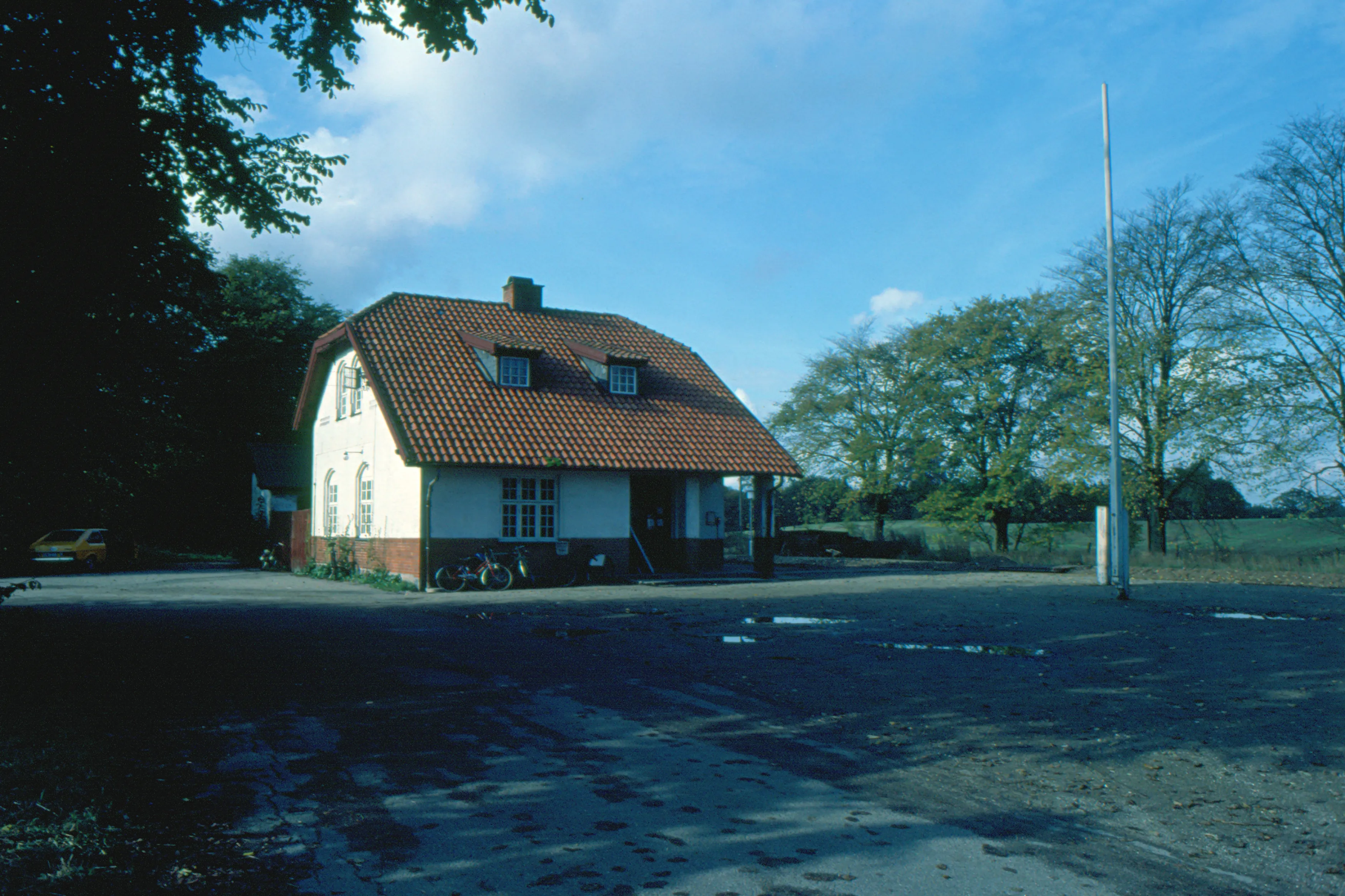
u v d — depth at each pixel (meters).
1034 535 42.06
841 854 4.66
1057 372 39.88
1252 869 4.60
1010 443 40.91
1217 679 9.73
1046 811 5.48
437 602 18.41
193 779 5.71
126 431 10.59
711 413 27.72
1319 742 7.11
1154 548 33.56
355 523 26.53
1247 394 30.27
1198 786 6.02
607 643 12.32
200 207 11.61
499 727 7.36
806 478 47.59
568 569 23.50
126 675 9.14
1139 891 4.28
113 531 33.06
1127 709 8.27
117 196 8.67
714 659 11.01
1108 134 19.59
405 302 27.23
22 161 8.05
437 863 4.42
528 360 25.64
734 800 5.54
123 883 4.04
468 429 22.98
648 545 26.06
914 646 12.04
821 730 7.46
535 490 23.58
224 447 46.41
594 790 5.69
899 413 43.53
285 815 5.09
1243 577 26.16
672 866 4.44
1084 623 14.73
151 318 9.93
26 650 9.92
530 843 4.73
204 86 10.59
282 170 11.75
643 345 29.98
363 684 9.02
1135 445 33.25
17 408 9.06
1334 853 4.84
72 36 8.40
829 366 45.81
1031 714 8.05
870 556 41.31
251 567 33.41
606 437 24.78
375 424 25.14
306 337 52.22
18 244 8.12
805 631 13.65
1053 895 4.19
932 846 4.82
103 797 5.18
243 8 10.02
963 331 41.16
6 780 5.26
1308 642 12.56
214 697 8.20
